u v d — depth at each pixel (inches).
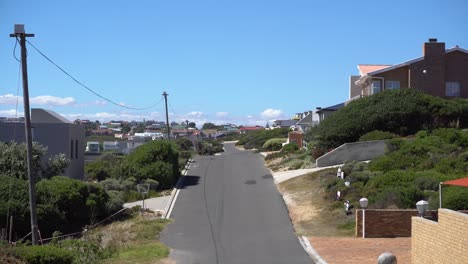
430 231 503.8
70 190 1060.5
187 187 1435.8
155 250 743.7
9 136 1496.1
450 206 735.7
